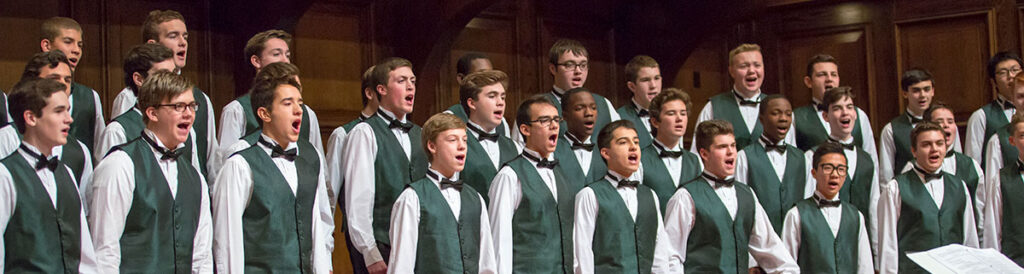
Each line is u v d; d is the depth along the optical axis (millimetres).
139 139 8656
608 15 17391
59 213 8047
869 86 18625
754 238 11438
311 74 13969
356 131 10516
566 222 10578
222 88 13148
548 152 10656
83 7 12211
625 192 10812
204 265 8758
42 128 8031
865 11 18688
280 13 12695
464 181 10852
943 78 18203
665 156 12344
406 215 9461
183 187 8719
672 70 16719
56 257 7977
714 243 11000
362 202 10234
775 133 13055
